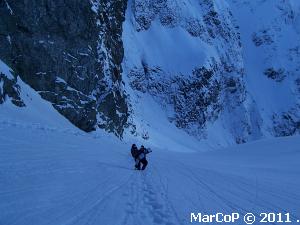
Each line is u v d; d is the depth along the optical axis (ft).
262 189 53.16
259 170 98.84
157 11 507.30
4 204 25.07
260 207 37.78
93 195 31.83
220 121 523.70
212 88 492.13
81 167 47.70
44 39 146.92
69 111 151.64
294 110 623.77
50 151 57.77
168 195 37.50
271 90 651.25
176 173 62.03
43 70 144.25
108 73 196.75
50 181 34.71
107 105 194.59
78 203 28.22
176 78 465.47
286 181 71.82
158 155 134.00
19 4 137.28
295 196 49.60
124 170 55.11
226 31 587.27
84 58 170.71
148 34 490.08
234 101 554.87
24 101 120.16
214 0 604.08
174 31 507.30
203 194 41.45
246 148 185.98
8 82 109.70
